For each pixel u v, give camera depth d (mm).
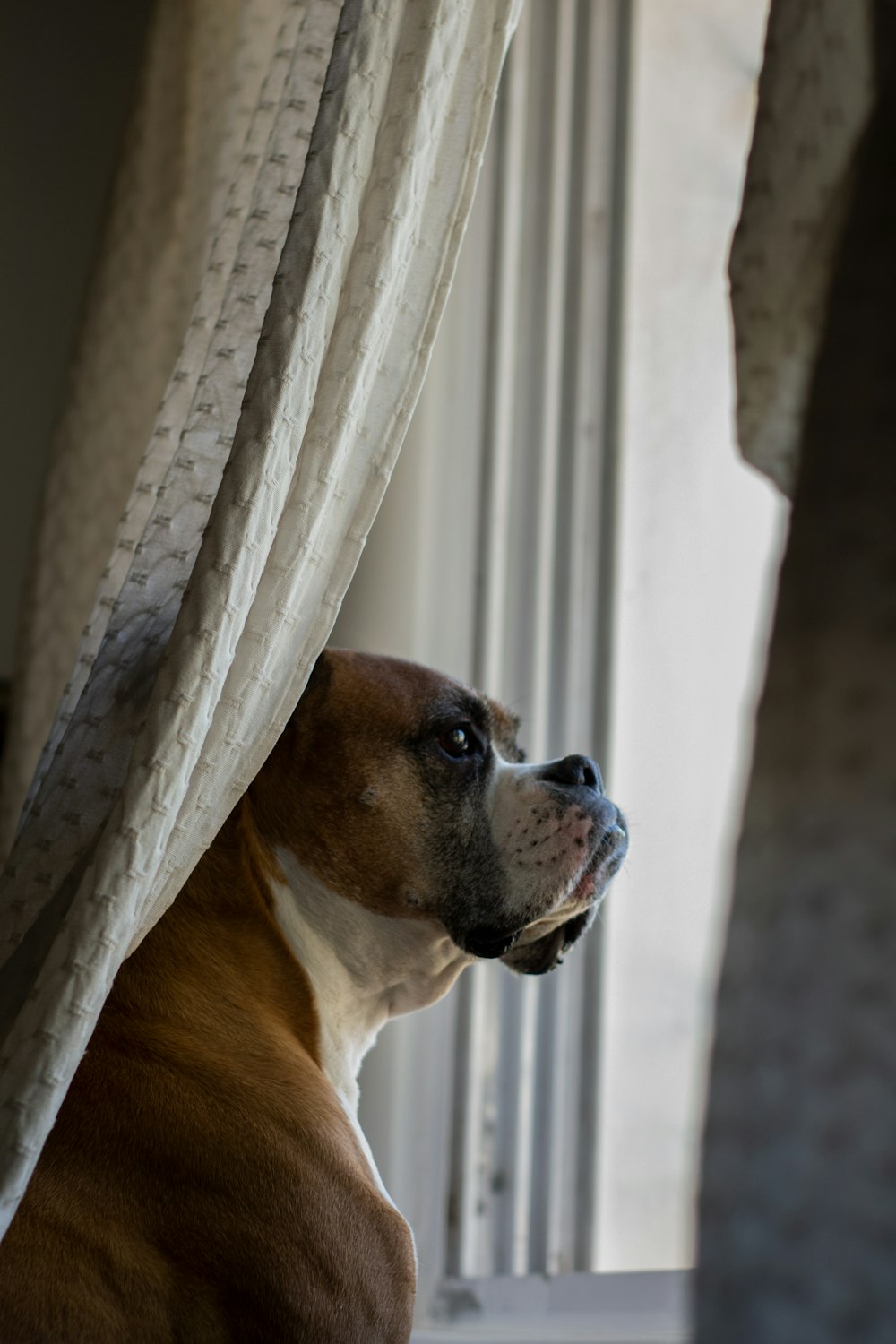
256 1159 1381
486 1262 2689
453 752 1764
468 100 1492
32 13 3693
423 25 1411
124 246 2596
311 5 1569
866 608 893
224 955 1573
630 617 2852
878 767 857
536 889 1706
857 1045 814
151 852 1211
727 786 2654
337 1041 1690
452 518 3055
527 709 2900
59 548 2492
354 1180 1434
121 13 3705
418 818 1721
